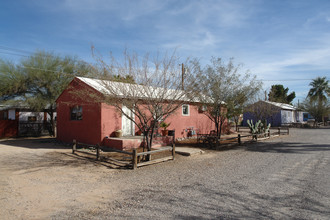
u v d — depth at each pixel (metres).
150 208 4.52
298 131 24.92
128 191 5.56
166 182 6.26
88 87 12.16
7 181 6.46
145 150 10.97
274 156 9.91
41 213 4.36
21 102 18.70
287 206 4.53
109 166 8.21
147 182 6.29
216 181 6.29
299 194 5.19
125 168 7.94
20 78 18.00
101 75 8.29
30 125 20.48
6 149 12.41
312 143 14.16
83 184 6.16
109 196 5.23
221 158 9.62
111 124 12.22
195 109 16.75
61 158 9.73
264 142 14.95
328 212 4.25
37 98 18.34
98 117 11.99
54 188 5.84
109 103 8.43
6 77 17.72
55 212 4.40
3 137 18.97
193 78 8.87
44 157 9.95
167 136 13.05
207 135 14.38
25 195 5.33
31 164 8.62
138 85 8.27
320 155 10.01
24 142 15.72
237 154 10.54
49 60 19.06
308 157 9.57
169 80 8.35
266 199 4.91
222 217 4.08
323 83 37.62
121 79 8.33
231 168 7.82
